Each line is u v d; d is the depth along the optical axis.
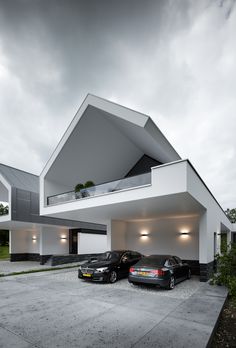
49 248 18.11
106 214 11.80
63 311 5.51
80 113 11.66
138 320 4.88
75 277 10.63
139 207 9.59
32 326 4.57
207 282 9.20
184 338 4.02
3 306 5.96
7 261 20.16
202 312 5.40
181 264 9.34
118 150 14.87
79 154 13.43
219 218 14.09
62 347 3.70
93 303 6.20
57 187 13.85
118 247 13.73
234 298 6.39
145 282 7.75
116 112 9.89
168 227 12.81
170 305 5.98
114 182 9.11
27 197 15.88
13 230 20.30
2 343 3.84
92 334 4.19
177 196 7.40
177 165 7.07
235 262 8.10
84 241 18.64
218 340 4.35
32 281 9.65
